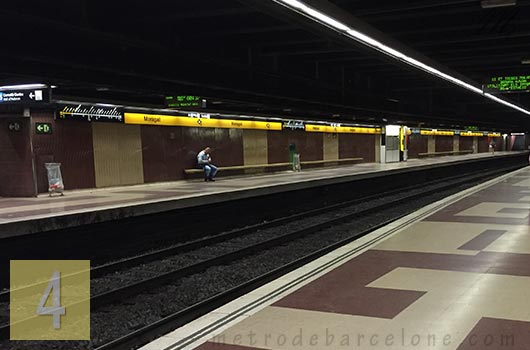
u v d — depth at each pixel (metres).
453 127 41.72
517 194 14.38
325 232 11.73
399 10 8.38
